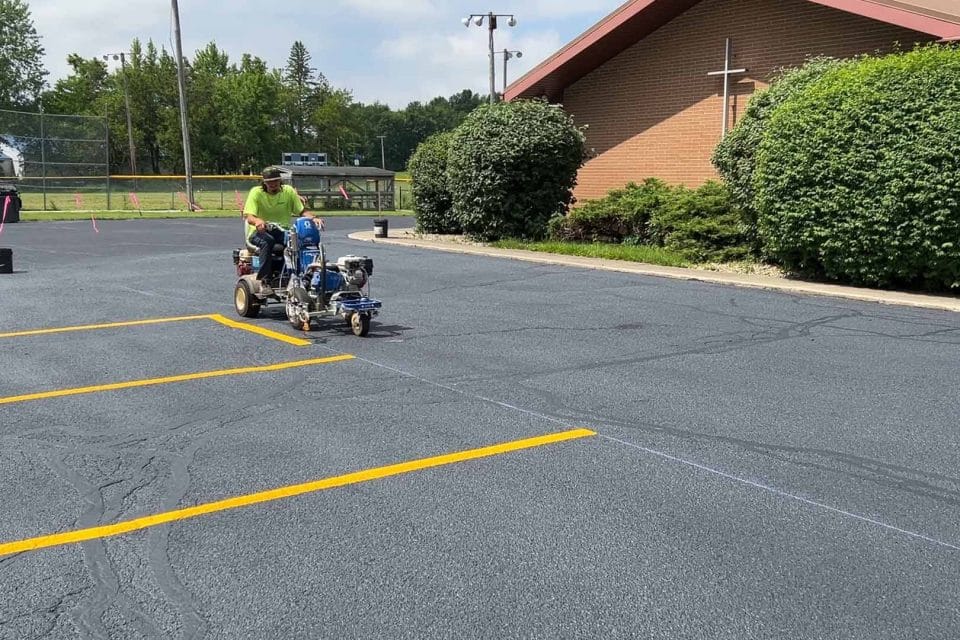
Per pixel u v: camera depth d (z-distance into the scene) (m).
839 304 11.10
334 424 5.91
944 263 11.16
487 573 3.75
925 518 4.36
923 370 7.53
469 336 9.04
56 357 7.99
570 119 19.05
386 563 3.85
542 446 5.46
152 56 93.62
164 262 15.91
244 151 97.50
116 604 3.50
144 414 6.15
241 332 9.23
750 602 3.51
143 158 96.56
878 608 3.47
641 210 17.03
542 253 17.03
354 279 8.98
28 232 23.94
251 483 4.82
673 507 4.49
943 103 10.88
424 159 22.23
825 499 4.61
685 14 19.56
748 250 14.96
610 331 9.32
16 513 4.41
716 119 19.23
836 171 11.88
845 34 16.80
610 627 3.32
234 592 3.59
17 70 88.25
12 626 3.33
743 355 8.13
